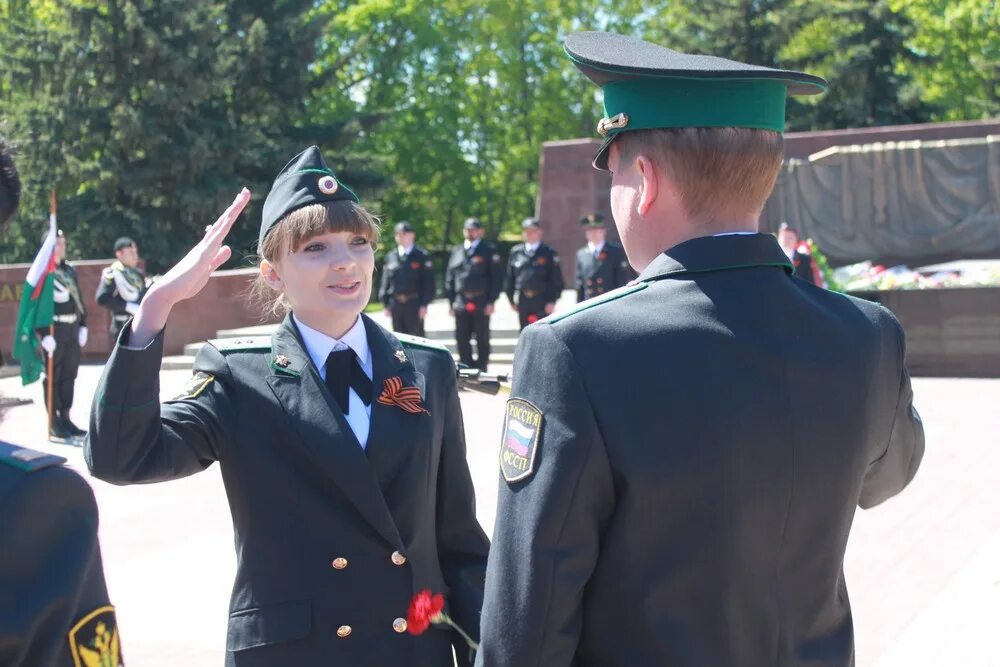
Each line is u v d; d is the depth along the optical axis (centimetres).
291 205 233
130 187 2766
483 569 246
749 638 167
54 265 1012
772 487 166
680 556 163
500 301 2208
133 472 208
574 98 3919
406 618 226
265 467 227
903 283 1310
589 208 2152
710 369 165
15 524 120
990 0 3500
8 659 118
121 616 511
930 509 662
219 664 452
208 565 589
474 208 4103
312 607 223
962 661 432
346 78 3866
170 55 2705
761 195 178
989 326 1249
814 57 3200
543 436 164
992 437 882
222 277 1842
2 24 3341
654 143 175
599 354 164
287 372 230
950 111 3831
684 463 162
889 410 184
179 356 1722
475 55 3906
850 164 1838
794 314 174
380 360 240
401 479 231
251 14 3012
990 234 1766
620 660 166
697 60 174
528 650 161
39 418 1158
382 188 3134
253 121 2955
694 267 173
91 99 2825
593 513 163
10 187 139
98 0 2745
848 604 186
